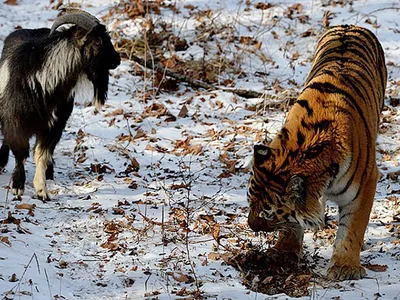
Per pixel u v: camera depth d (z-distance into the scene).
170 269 9.91
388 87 17.30
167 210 11.94
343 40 11.44
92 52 12.38
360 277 9.70
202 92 17.38
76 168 13.77
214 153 14.36
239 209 11.98
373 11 20.78
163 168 13.77
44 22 20.70
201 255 10.36
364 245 10.74
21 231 10.82
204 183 13.07
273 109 16.36
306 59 18.86
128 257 10.29
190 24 20.41
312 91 9.80
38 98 12.17
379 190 12.66
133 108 16.50
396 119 15.66
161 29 19.95
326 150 9.15
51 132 12.55
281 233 10.38
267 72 18.34
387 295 9.04
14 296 8.84
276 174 8.98
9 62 12.22
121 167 13.85
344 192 9.60
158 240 10.86
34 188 12.73
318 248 10.72
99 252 10.48
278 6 21.25
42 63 12.05
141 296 9.16
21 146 12.30
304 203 8.98
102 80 12.78
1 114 12.34
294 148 9.12
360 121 9.72
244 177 13.41
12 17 20.89
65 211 11.84
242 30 20.17
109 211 11.86
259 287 9.54
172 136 15.22
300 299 9.05
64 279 9.55
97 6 21.64
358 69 10.50
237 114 16.30
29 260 9.91
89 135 15.05
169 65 18.03
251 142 14.76
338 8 21.09
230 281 9.63
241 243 10.70
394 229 11.17
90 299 9.09
